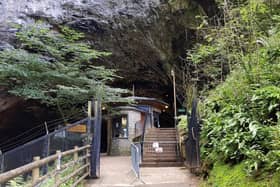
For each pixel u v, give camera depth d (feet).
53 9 51.06
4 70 40.40
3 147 58.23
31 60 41.75
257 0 22.62
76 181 19.88
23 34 43.65
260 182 12.18
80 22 51.42
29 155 19.71
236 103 17.67
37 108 55.98
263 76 16.55
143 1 50.78
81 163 23.16
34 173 10.91
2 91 49.24
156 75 64.18
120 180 24.56
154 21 51.62
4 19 49.42
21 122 59.21
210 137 19.99
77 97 43.80
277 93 13.92
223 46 23.81
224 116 18.15
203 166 20.38
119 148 56.75
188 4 48.83
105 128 67.67
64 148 22.29
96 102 27.37
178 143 34.78
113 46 55.42
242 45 21.18
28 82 42.57
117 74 62.13
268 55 17.54
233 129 15.92
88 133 25.64
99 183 23.48
